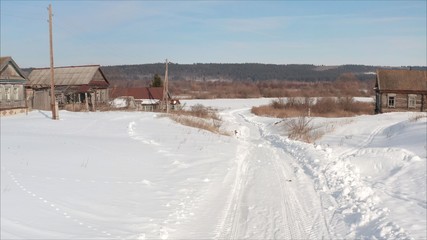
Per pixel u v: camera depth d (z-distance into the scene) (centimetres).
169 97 6569
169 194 1197
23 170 1389
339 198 1162
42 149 1853
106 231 873
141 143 2178
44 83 5625
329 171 1494
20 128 2741
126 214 1002
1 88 3981
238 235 885
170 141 2311
